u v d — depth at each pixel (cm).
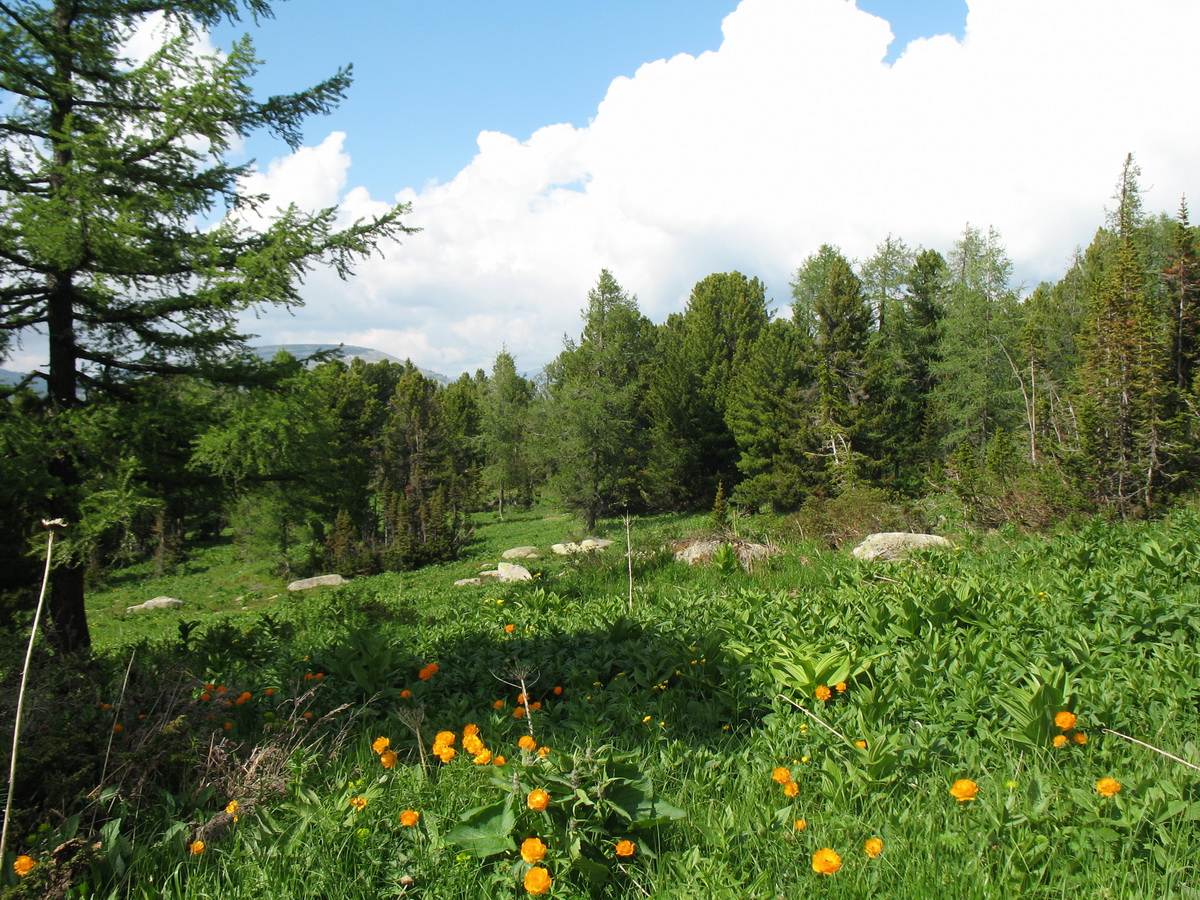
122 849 276
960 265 3516
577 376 3819
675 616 688
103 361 901
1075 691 363
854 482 2480
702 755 349
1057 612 533
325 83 938
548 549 2950
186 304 882
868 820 279
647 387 4388
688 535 1672
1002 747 338
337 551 3203
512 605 866
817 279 4131
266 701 468
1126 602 513
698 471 3838
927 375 3638
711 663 481
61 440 784
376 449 4169
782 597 701
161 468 878
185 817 316
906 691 401
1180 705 359
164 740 338
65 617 835
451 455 4903
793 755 344
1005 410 3145
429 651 621
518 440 4619
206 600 2823
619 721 412
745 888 233
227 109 860
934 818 276
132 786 319
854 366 2925
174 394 907
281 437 820
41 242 728
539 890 226
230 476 922
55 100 840
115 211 770
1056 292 4334
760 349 3378
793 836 265
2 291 820
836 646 484
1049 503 1250
